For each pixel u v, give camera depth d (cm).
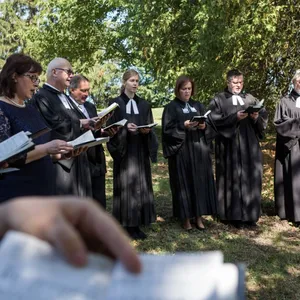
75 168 353
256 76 744
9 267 22
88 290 21
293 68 711
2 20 2209
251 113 461
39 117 240
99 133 403
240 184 473
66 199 27
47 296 21
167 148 468
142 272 23
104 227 25
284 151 486
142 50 862
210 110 481
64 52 1320
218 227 474
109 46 1302
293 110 479
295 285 323
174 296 21
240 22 651
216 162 489
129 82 443
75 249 23
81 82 409
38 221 25
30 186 218
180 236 442
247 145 475
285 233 454
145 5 786
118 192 436
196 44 706
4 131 214
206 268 24
